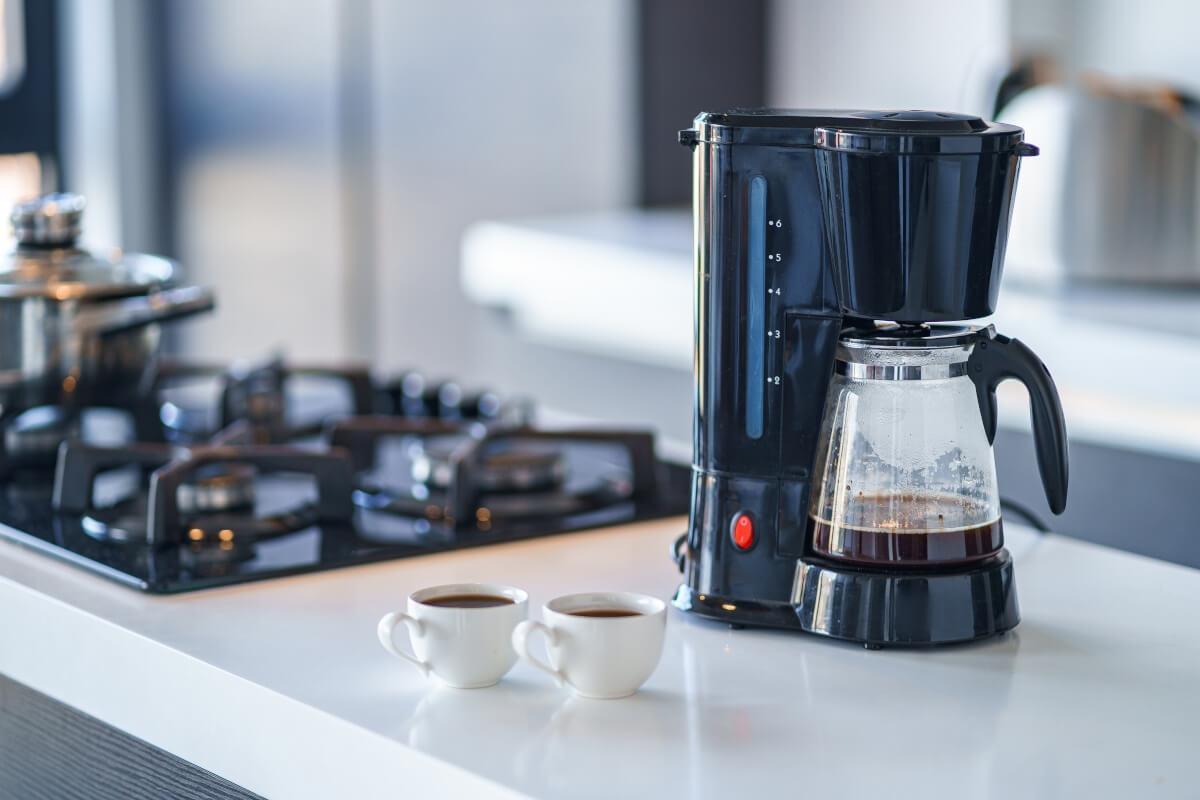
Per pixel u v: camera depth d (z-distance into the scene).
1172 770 0.73
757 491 0.97
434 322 3.68
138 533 1.18
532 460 1.35
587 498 1.32
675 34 3.77
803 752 0.75
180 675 0.90
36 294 1.33
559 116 3.70
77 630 0.99
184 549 1.14
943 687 0.86
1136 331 2.03
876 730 0.79
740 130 0.94
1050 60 2.58
